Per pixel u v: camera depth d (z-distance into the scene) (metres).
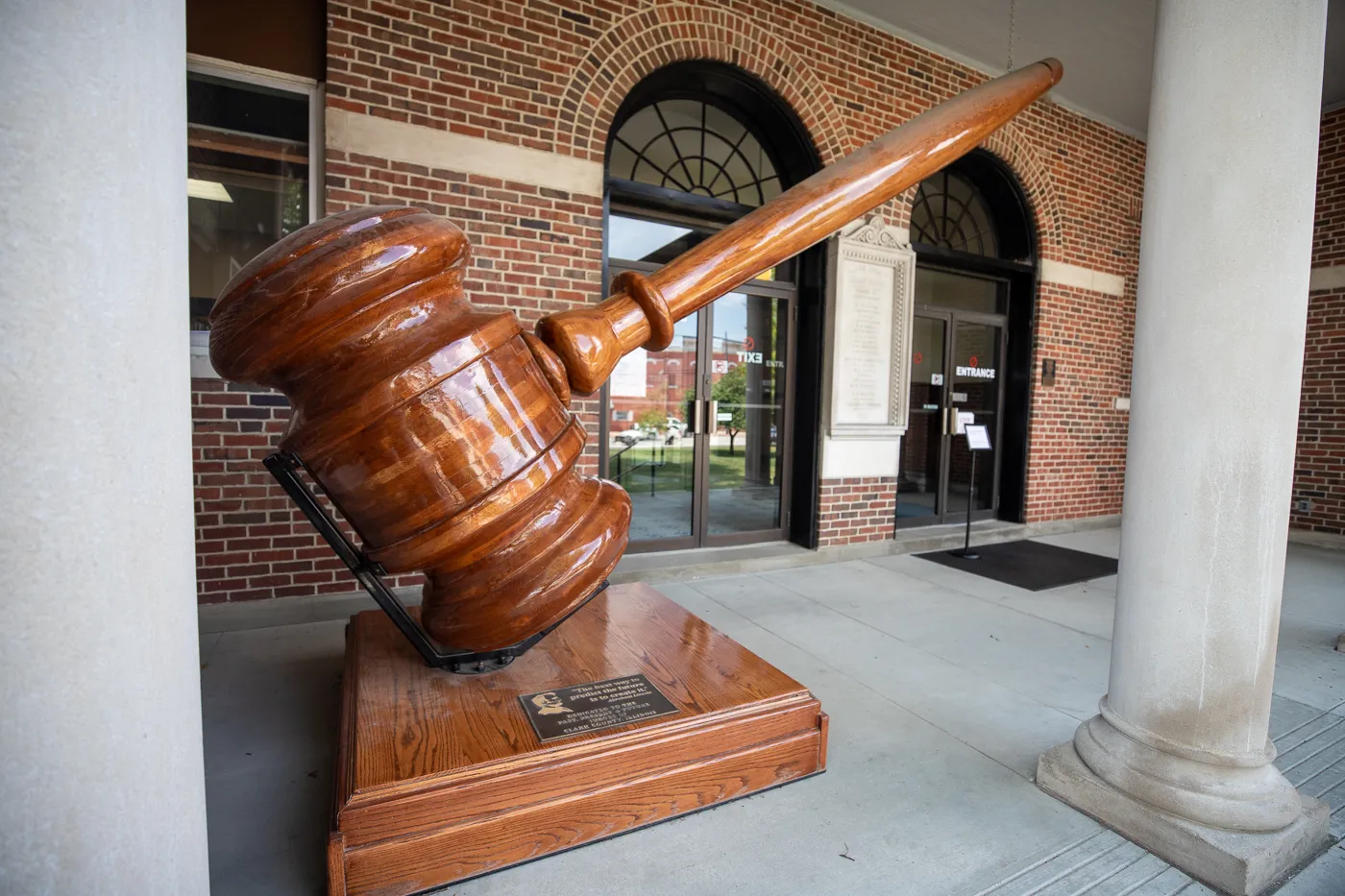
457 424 1.39
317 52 3.84
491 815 1.76
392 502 1.42
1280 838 1.82
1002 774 2.34
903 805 2.14
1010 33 5.60
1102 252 7.41
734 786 2.13
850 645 3.62
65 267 0.63
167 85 0.73
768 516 5.97
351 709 2.11
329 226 1.31
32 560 0.63
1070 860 1.89
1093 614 4.29
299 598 3.84
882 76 5.65
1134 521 2.07
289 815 2.02
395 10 3.85
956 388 7.00
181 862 0.79
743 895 1.72
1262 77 1.76
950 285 6.98
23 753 0.64
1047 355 7.10
